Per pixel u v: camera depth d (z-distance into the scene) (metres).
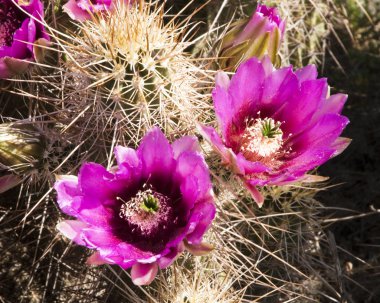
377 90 0.61
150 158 0.30
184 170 0.29
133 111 0.33
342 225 0.57
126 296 0.37
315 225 0.43
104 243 0.29
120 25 0.32
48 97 0.38
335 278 0.46
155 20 0.35
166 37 0.34
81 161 0.34
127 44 0.32
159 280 0.34
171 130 0.34
